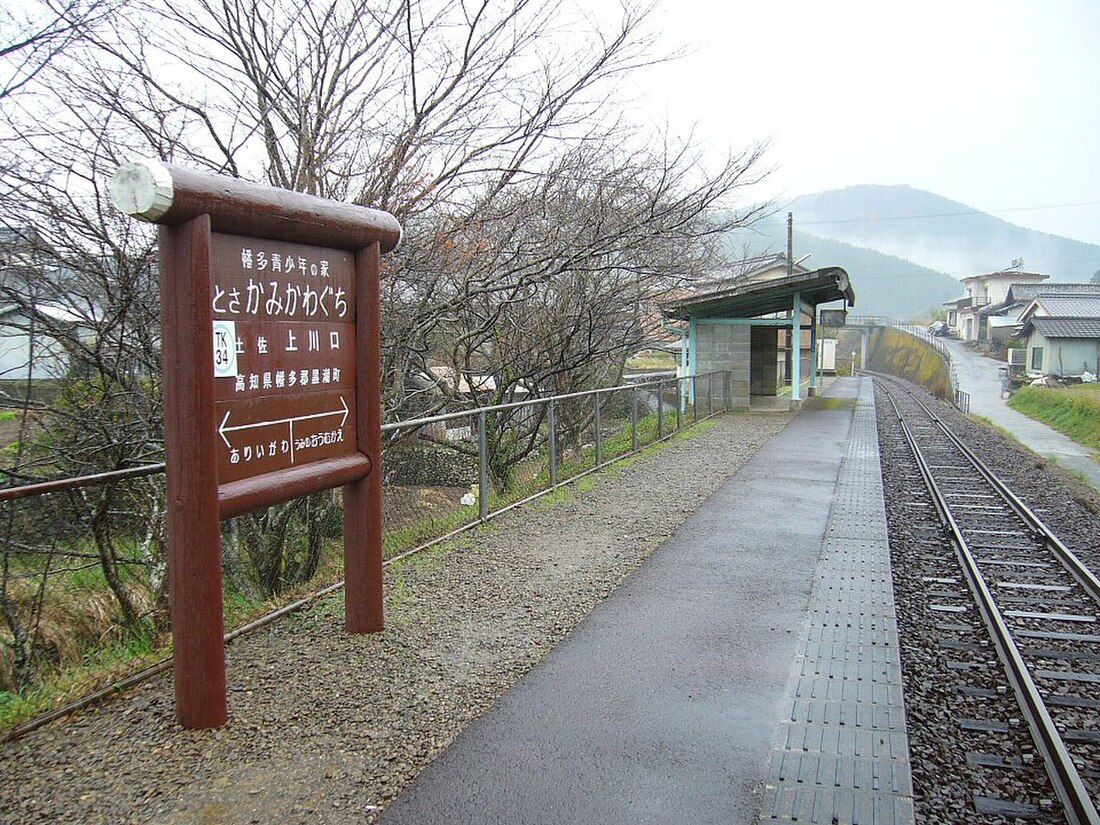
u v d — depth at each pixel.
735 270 17.64
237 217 3.46
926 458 14.73
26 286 5.95
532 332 11.32
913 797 3.19
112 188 3.12
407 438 8.91
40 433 6.66
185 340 3.31
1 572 4.68
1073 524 9.30
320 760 3.30
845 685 4.10
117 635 5.37
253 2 6.66
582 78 7.44
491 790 3.10
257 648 4.43
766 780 3.20
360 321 4.45
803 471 11.06
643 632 4.83
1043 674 4.75
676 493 9.26
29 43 5.27
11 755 3.27
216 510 3.45
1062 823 3.17
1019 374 45.06
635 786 3.15
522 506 8.36
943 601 6.07
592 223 8.68
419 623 4.88
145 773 3.17
